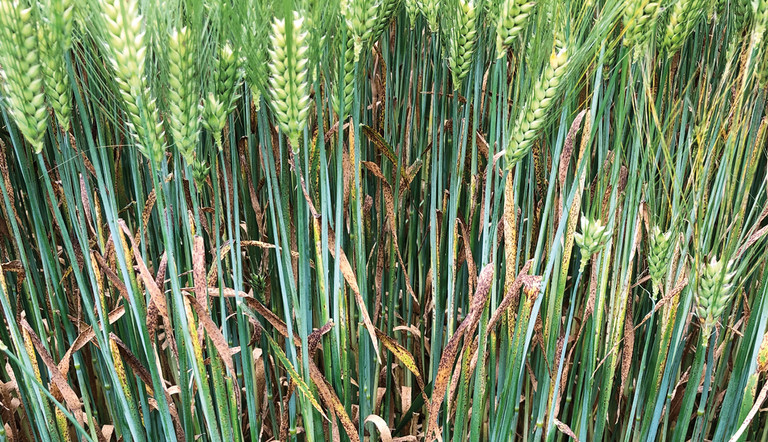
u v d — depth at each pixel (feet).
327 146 1.48
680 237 1.30
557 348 1.27
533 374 1.45
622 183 1.29
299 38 0.88
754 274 1.58
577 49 1.01
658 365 1.33
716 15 1.57
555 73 0.94
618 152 1.13
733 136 1.17
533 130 1.01
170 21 0.85
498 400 1.45
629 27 1.02
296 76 0.91
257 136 1.64
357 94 1.14
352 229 1.50
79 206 1.11
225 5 0.90
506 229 1.17
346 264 1.17
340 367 1.30
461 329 1.13
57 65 0.87
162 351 1.76
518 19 0.99
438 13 1.36
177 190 1.26
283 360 1.16
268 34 0.95
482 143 1.40
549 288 1.38
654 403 1.39
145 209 1.30
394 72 1.79
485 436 1.65
